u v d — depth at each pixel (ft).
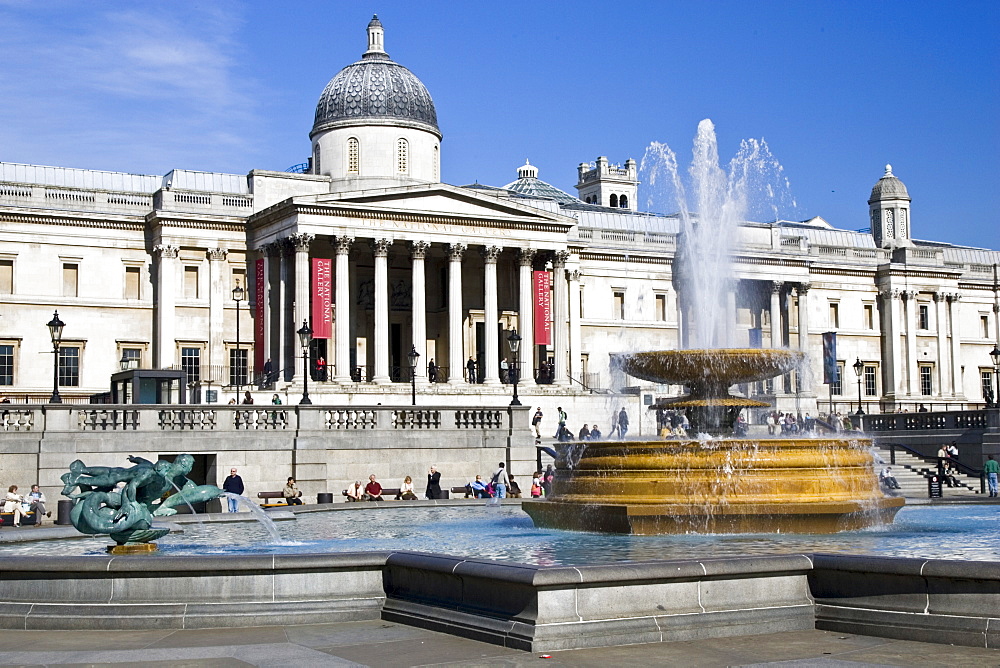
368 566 61.98
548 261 323.16
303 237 281.74
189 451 162.30
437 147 337.52
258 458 166.40
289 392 261.85
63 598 61.57
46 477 153.69
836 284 395.34
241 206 304.71
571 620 53.57
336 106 327.88
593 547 81.61
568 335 343.26
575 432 290.76
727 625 55.88
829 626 57.21
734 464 89.81
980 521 102.42
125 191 299.58
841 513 88.28
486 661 50.52
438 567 58.23
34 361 284.61
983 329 427.74
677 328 367.45
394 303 320.09
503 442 182.91
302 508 121.29
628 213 400.06
